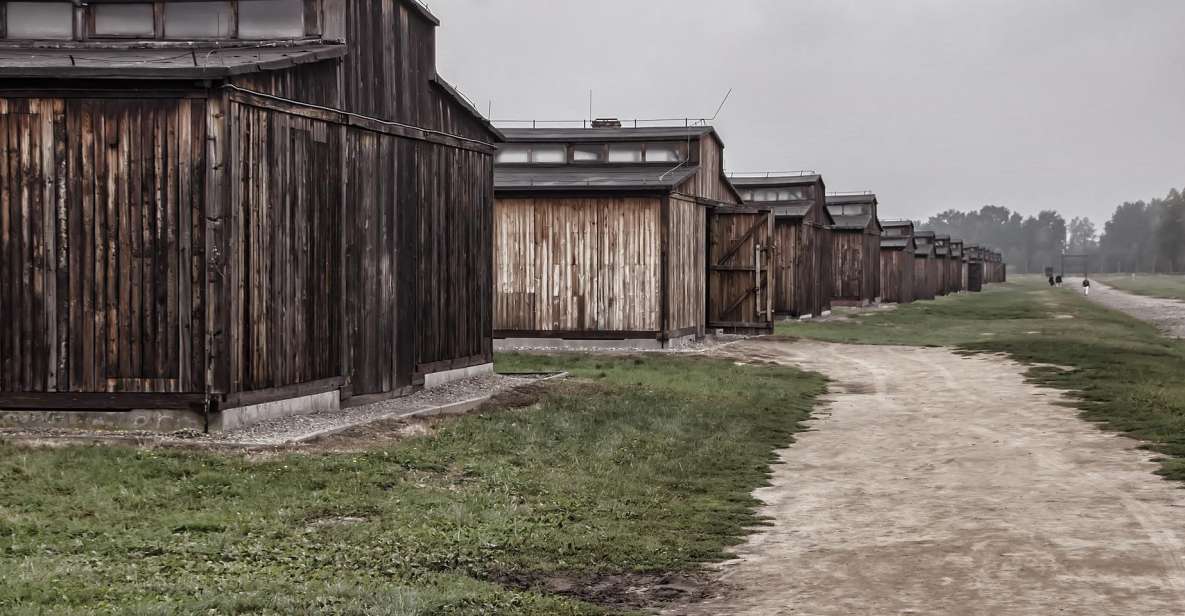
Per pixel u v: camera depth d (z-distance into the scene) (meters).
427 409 19.06
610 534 12.06
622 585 10.14
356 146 19.25
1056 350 35.16
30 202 15.73
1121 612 8.68
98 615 7.95
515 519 12.49
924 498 14.00
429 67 22.38
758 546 11.69
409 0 21.09
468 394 21.53
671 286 34.84
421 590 9.29
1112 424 19.86
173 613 8.15
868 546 11.44
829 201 74.81
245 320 16.06
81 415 15.73
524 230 34.97
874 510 13.38
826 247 61.50
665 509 13.53
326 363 18.36
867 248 72.81
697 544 11.76
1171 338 48.88
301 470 13.90
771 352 36.25
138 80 15.48
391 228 20.53
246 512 11.92
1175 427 18.86
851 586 9.84
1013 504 13.36
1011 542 11.29
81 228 15.68
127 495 12.17
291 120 17.20
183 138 15.55
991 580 9.83
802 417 22.20
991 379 28.55
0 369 15.77
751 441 18.97
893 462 16.89
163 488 12.57
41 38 19.12
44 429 15.48
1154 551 10.74
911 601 9.24
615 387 23.97
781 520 12.99
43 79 15.54
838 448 18.36
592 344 34.66
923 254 94.94
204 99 15.54
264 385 16.56
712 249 37.66
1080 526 11.98
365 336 19.59
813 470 16.39
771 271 37.16
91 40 19.23
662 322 34.31
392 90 20.70
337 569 9.99
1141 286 157.50
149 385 15.62
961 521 12.48
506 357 30.95
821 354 36.56
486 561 10.79
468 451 16.23
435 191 22.47
